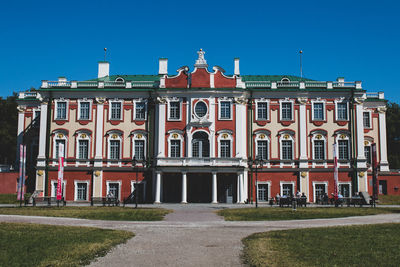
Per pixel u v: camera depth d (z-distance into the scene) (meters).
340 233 22.23
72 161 55.75
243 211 37.69
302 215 33.75
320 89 56.47
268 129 56.16
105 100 56.84
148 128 56.06
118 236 21.11
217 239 20.84
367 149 60.53
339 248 17.91
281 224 27.94
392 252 17.14
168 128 55.03
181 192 54.25
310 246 18.31
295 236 21.14
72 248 17.64
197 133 54.97
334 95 56.50
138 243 19.48
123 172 55.47
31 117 62.72
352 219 31.03
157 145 55.16
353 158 55.34
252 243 19.08
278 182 55.31
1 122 88.00
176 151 54.91
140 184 55.16
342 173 55.25
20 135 62.19
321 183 55.09
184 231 23.97
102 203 50.06
